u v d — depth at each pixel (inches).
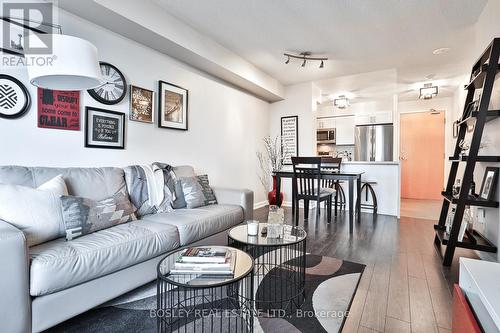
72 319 60.2
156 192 98.2
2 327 45.1
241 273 49.6
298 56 152.2
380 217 167.6
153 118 116.3
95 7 84.2
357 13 109.1
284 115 213.3
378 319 60.7
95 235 66.2
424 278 81.3
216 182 157.0
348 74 184.4
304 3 102.1
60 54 52.2
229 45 139.4
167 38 106.7
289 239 69.5
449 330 56.9
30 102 77.9
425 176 265.6
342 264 91.5
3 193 58.4
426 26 118.7
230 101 169.0
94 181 82.8
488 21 99.5
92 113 93.4
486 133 101.7
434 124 261.0
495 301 33.9
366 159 248.8
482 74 86.2
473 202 86.3
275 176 183.0
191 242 84.7
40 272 49.8
